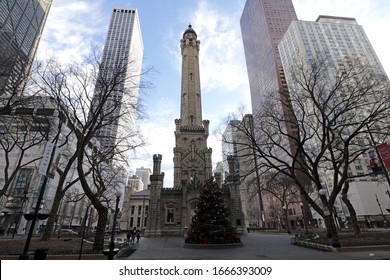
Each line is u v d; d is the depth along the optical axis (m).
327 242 16.30
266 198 89.25
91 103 18.47
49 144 11.57
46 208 56.41
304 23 63.59
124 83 18.98
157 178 43.97
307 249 16.70
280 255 13.91
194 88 65.31
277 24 109.75
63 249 15.26
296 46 57.66
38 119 21.67
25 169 55.06
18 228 50.62
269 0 122.25
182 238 35.38
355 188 59.78
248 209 94.94
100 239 15.11
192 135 55.62
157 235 39.59
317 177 20.25
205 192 22.94
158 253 16.56
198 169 51.59
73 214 71.75
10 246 16.78
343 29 63.88
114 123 20.33
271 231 48.00
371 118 19.97
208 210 21.70
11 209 52.31
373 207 57.56
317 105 20.97
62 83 18.28
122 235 46.75
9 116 19.41
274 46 95.75
